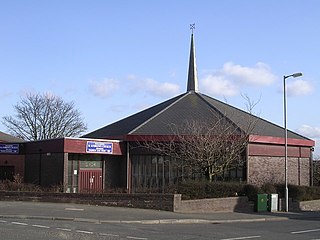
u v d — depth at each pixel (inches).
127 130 1473.9
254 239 627.5
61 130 2721.5
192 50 1772.9
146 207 1027.9
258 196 1162.6
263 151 1411.2
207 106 1569.9
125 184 1405.0
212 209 1079.6
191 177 1315.2
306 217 1079.6
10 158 1726.1
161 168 1365.7
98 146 1352.1
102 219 807.1
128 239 578.9
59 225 702.5
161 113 1536.7
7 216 794.2
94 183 1385.3
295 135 1628.9
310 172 1633.9
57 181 1314.0
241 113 1603.1
